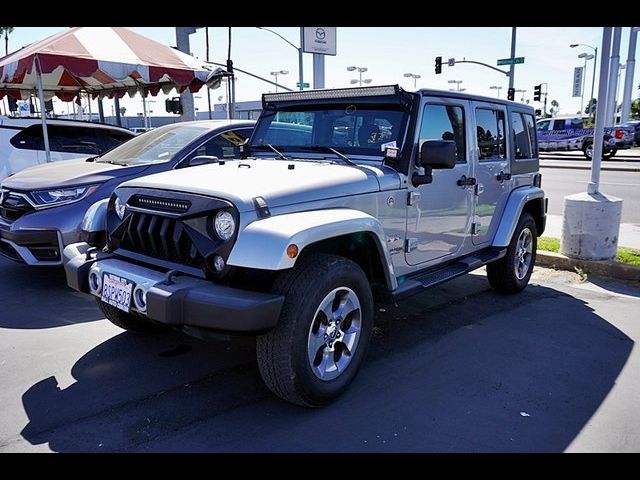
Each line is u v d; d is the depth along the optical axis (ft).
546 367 12.55
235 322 8.95
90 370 11.99
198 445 9.23
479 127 15.69
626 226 29.76
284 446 9.24
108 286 10.77
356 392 11.21
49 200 17.30
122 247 11.69
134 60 28.04
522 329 15.02
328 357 10.60
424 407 10.62
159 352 13.01
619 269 20.16
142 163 19.66
